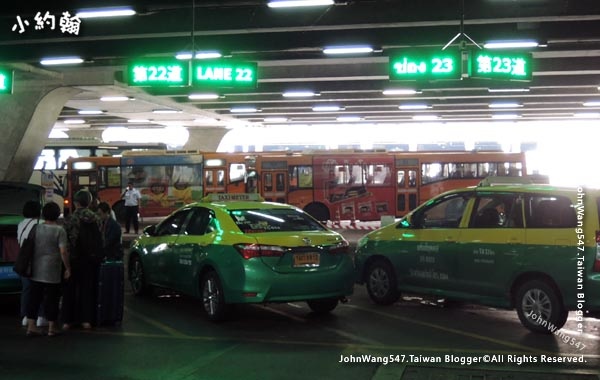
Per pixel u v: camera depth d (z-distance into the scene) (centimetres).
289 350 730
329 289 880
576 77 2495
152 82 1689
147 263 1073
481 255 873
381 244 1035
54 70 2306
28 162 2697
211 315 889
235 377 621
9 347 747
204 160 2805
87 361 682
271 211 944
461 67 1531
